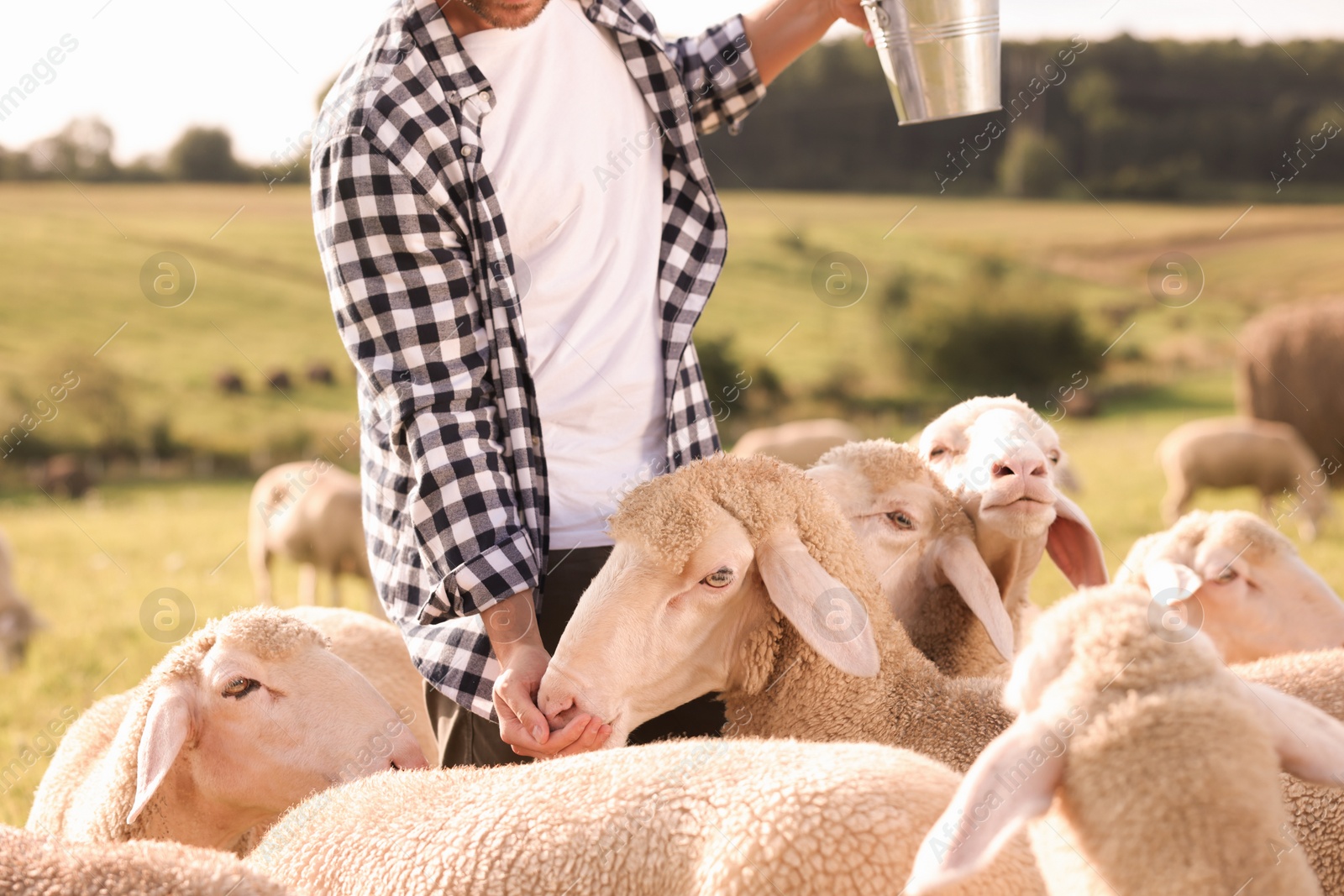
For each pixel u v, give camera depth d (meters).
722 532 2.20
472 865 1.75
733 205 45.31
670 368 2.51
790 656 2.30
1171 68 50.84
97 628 6.84
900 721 2.27
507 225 2.35
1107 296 35.47
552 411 2.38
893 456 2.79
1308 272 37.16
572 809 1.76
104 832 2.58
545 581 2.39
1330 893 2.17
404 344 2.23
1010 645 2.59
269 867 1.97
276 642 2.56
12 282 35.66
